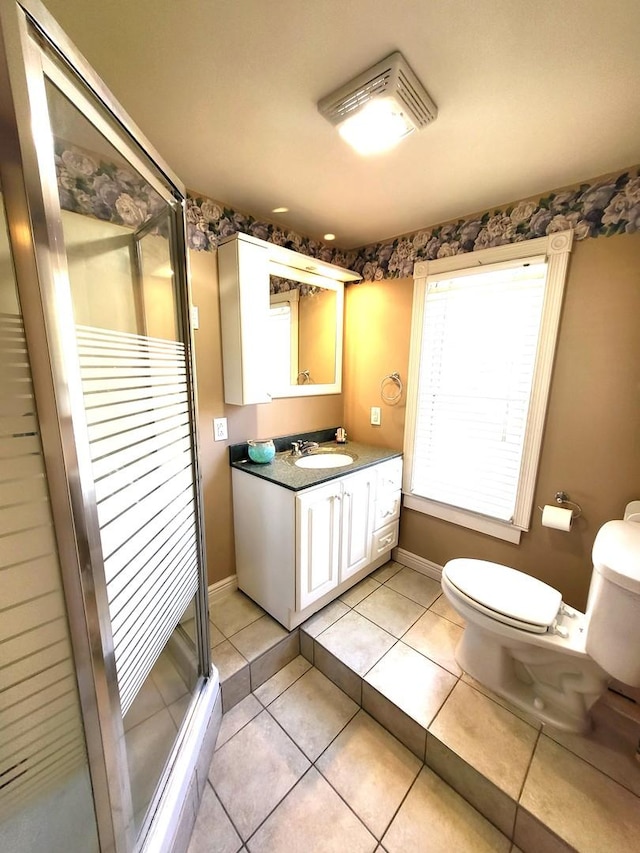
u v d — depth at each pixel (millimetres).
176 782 1035
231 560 2066
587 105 1071
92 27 813
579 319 1571
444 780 1240
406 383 2225
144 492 951
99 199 973
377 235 2170
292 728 1411
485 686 1451
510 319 1765
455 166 1403
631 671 1074
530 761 1181
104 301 1021
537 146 1277
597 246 1497
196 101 1062
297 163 1391
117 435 833
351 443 2514
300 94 1037
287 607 1740
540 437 1725
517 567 1914
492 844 1073
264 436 2139
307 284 2211
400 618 1857
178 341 1254
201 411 1811
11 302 588
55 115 660
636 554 1164
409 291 2143
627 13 778
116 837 797
